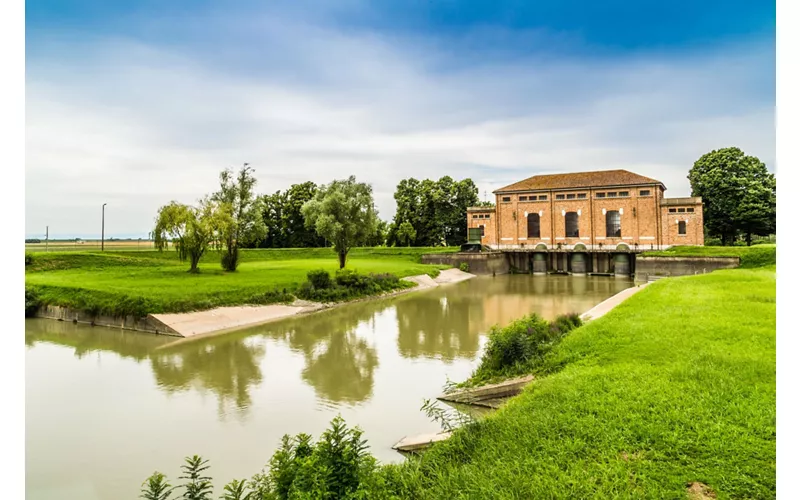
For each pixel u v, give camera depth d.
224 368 20.39
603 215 73.94
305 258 84.25
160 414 15.09
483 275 71.69
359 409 15.04
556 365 14.66
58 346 24.80
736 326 16.23
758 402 9.35
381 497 6.73
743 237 85.31
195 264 46.09
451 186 102.81
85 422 14.54
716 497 6.48
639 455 7.70
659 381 11.00
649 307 22.27
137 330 28.44
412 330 28.56
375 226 55.72
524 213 79.88
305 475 6.80
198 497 7.82
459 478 7.44
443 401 15.41
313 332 28.19
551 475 7.27
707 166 76.69
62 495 10.46
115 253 62.19
